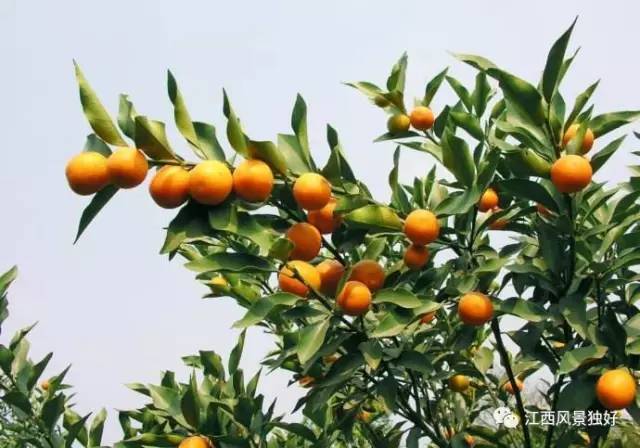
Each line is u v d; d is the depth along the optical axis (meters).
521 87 1.05
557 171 1.03
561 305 1.08
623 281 1.12
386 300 1.05
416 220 1.06
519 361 1.30
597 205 1.09
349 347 1.09
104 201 0.99
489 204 1.17
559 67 1.04
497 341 1.18
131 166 0.97
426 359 1.10
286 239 1.00
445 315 1.26
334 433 1.29
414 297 1.05
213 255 1.04
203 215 1.00
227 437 1.12
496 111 1.24
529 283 1.18
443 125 1.21
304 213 1.06
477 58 1.13
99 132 0.99
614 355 1.07
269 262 1.04
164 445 1.14
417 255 1.08
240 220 1.00
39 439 1.21
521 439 1.32
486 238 1.26
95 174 0.97
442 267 1.15
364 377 1.22
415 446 1.24
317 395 1.15
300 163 1.05
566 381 1.18
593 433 1.10
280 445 1.35
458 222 1.16
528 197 1.08
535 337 1.12
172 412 1.15
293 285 1.04
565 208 1.10
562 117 1.12
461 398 1.42
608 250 1.19
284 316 1.06
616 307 1.17
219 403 1.14
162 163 0.99
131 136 1.00
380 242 1.13
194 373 1.12
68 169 0.97
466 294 1.09
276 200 1.05
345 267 1.08
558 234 1.11
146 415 1.25
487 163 1.07
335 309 1.06
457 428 1.35
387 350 1.13
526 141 1.07
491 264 1.10
